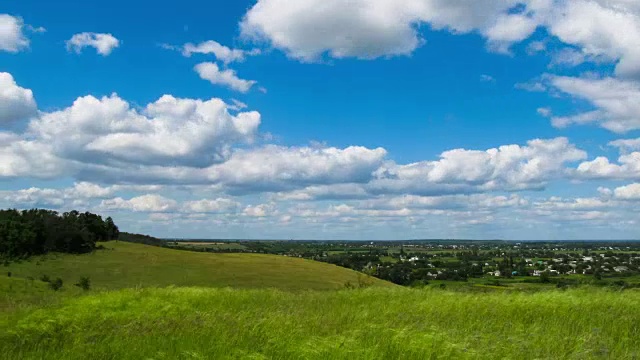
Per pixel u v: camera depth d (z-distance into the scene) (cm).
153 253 9500
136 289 2180
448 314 1374
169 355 896
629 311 1326
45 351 1006
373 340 928
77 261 8619
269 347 906
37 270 7888
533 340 955
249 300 1895
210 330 1097
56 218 9838
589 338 938
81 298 1928
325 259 13625
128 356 912
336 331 1098
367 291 2164
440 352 850
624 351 891
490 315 1354
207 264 8650
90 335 1120
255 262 9012
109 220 11431
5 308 1909
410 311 1427
